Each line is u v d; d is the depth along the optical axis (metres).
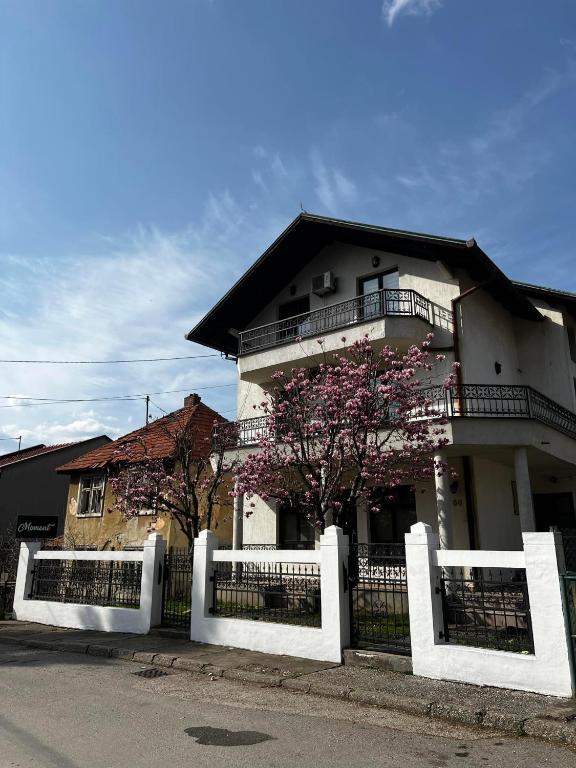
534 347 18.94
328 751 4.93
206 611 10.12
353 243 18.33
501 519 15.77
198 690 7.12
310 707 6.35
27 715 5.95
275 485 13.12
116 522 21.20
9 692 7.01
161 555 11.35
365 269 18.03
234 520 16.83
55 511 30.31
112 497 21.67
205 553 10.36
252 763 4.61
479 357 16.30
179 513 15.60
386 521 15.87
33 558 14.11
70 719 5.80
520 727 5.48
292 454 12.98
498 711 5.76
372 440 12.74
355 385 12.23
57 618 12.75
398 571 8.25
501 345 17.92
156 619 11.00
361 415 11.85
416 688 6.73
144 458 16.94
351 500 12.03
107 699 6.65
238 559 9.83
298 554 8.95
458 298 15.69
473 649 6.98
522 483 13.23
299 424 12.72
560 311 18.67
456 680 6.99
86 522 22.31
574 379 18.88
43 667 8.67
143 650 9.28
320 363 16.44
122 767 4.48
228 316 20.55
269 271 19.47
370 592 8.46
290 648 8.67
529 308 18.06
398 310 15.84
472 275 16.38
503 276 16.16
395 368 13.15
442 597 7.57
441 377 15.39
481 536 14.55
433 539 7.72
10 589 14.73
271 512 17.88
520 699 6.18
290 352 17.11
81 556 12.79
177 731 5.43
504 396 14.41
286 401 13.17
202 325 20.17
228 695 6.87
